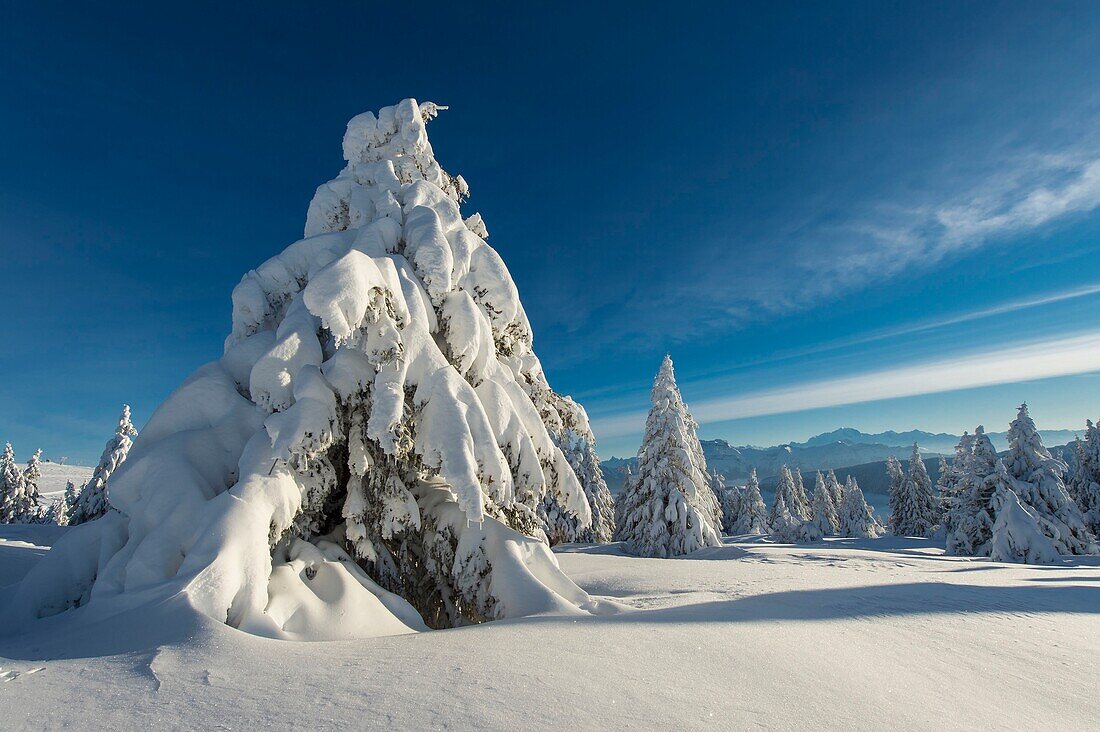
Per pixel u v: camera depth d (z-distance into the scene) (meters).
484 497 7.22
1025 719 3.30
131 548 5.45
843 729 2.77
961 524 26.52
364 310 6.20
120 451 31.08
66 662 3.47
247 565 4.89
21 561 9.35
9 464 39.16
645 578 9.68
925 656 4.61
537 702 2.78
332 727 2.42
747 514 54.69
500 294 8.86
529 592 6.02
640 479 28.52
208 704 2.70
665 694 3.02
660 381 28.86
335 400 6.55
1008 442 27.59
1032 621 6.37
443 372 6.93
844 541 36.41
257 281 8.50
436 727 2.43
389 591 6.70
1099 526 31.61
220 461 6.29
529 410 8.14
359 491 6.70
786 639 4.64
